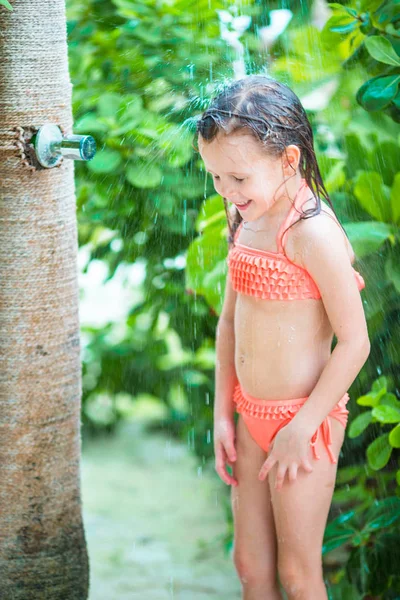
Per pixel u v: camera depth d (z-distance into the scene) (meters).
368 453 2.44
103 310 4.06
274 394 2.04
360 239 2.52
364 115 2.83
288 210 1.97
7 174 2.12
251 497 2.18
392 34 2.64
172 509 3.67
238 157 1.88
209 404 3.61
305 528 2.06
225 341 2.23
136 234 3.25
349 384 1.97
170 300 3.42
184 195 3.09
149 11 3.15
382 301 2.70
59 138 2.13
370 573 2.56
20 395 2.20
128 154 2.97
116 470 4.12
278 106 1.90
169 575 3.07
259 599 2.21
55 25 2.12
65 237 2.22
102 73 3.21
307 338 2.01
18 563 2.27
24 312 2.18
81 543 2.37
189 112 3.03
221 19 3.23
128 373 3.96
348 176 2.83
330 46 2.91
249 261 2.00
